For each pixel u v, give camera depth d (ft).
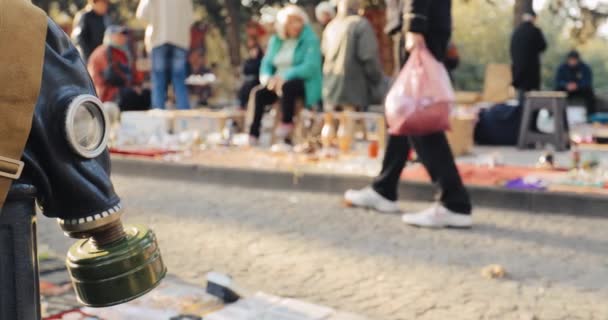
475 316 10.77
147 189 23.27
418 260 14.05
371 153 27.35
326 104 30.73
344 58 29.73
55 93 4.22
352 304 11.37
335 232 16.57
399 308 11.15
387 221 17.76
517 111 33.65
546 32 121.49
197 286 12.11
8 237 4.22
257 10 81.20
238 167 24.18
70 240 15.93
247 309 10.88
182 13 35.68
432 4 16.65
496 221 17.81
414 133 16.62
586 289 12.11
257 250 14.90
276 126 31.71
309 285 12.40
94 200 4.47
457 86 118.83
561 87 47.24
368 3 49.01
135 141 32.37
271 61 31.48
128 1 85.76
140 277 4.69
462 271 13.26
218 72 82.94
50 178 4.31
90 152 4.37
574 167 23.34
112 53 35.60
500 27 132.05
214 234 16.44
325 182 22.29
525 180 20.65
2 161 3.99
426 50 16.61
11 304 4.26
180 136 32.30
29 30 4.09
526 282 12.53
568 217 18.33
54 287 11.87
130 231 4.92
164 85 36.14
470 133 29.96
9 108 4.00
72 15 82.53
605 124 43.83
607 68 134.51
